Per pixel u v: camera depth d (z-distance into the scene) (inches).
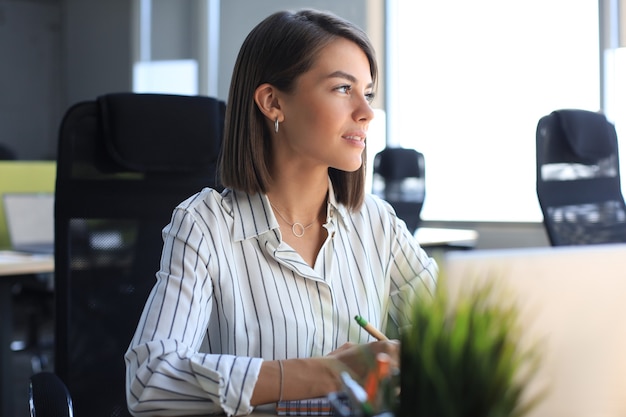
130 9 333.7
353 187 61.7
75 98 359.3
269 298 57.3
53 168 209.0
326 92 57.8
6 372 139.6
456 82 234.4
